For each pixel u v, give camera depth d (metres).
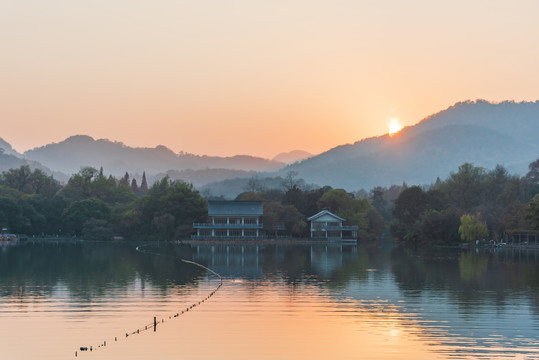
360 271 104.25
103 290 80.62
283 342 54.50
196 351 51.94
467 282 89.31
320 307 68.94
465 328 59.06
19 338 55.44
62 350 52.12
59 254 140.50
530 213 164.25
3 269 105.44
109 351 51.88
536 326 59.81
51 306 69.00
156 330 58.31
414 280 91.62
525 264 117.06
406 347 52.94
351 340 55.06
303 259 130.25
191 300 73.25
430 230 186.12
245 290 81.25
